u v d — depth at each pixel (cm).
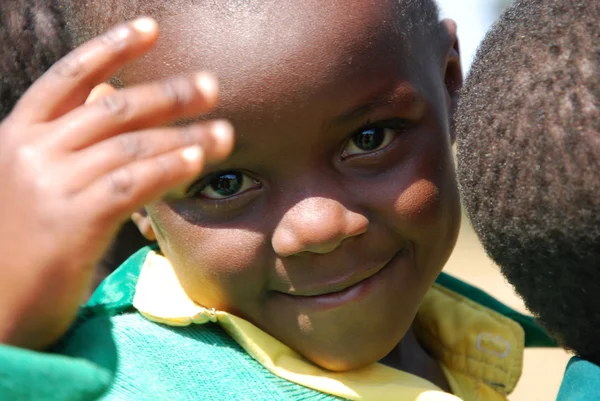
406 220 160
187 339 161
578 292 129
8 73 198
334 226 150
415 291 169
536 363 393
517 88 128
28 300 112
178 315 161
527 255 131
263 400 154
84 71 115
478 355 200
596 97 121
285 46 144
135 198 107
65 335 129
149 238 190
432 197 163
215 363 157
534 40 130
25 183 110
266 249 156
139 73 151
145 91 109
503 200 129
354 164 157
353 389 158
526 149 125
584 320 131
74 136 110
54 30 192
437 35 184
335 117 149
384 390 160
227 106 144
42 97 114
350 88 148
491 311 208
